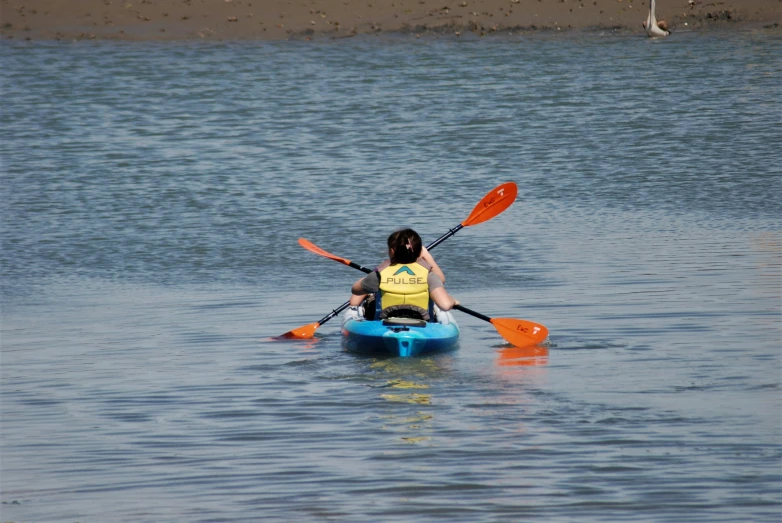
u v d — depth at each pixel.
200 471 27.45
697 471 26.77
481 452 28.39
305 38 137.75
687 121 94.62
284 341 41.28
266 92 112.00
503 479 26.53
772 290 47.03
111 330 42.97
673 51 129.88
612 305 45.38
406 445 29.08
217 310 46.31
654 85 111.75
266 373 36.72
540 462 27.59
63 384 35.53
